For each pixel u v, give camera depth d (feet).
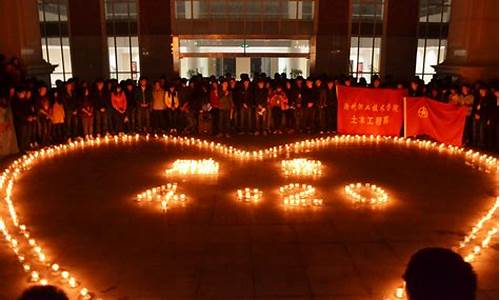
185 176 39.99
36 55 65.77
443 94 53.83
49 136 52.26
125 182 38.55
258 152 48.03
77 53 98.32
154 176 40.06
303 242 27.53
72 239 28.04
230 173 40.86
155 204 33.53
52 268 24.50
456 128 50.85
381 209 32.65
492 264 24.93
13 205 33.55
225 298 21.84
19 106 47.44
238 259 25.50
